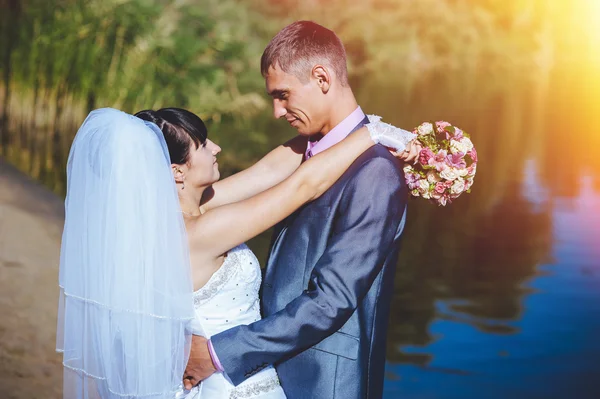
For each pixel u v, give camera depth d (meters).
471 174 2.40
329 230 2.33
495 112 16.06
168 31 11.01
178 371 2.27
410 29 24.61
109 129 2.24
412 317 5.46
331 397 2.32
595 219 8.14
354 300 2.24
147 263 2.22
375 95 17.28
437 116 14.67
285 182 2.33
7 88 9.71
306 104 2.41
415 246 7.14
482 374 4.61
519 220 8.08
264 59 2.43
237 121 11.34
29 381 3.47
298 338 2.25
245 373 2.29
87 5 10.09
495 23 26.61
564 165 10.99
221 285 2.35
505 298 5.88
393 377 4.54
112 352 2.24
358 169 2.30
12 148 8.79
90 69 9.87
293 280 2.38
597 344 5.08
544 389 4.50
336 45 2.42
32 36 9.77
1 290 4.32
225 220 2.31
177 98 10.61
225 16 16.50
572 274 6.45
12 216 5.23
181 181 2.43
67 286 2.29
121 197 2.21
